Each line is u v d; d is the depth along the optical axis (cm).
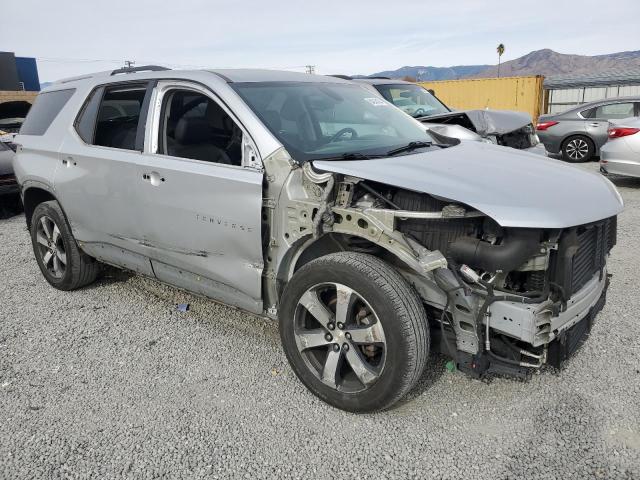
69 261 479
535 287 272
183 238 364
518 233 259
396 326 271
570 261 263
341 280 287
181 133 351
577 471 253
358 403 293
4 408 318
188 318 435
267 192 320
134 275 537
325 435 286
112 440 287
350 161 313
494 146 399
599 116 1243
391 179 282
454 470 258
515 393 317
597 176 338
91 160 421
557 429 283
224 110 346
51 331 418
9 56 3434
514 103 2170
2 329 425
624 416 291
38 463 270
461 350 280
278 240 320
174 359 369
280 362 361
